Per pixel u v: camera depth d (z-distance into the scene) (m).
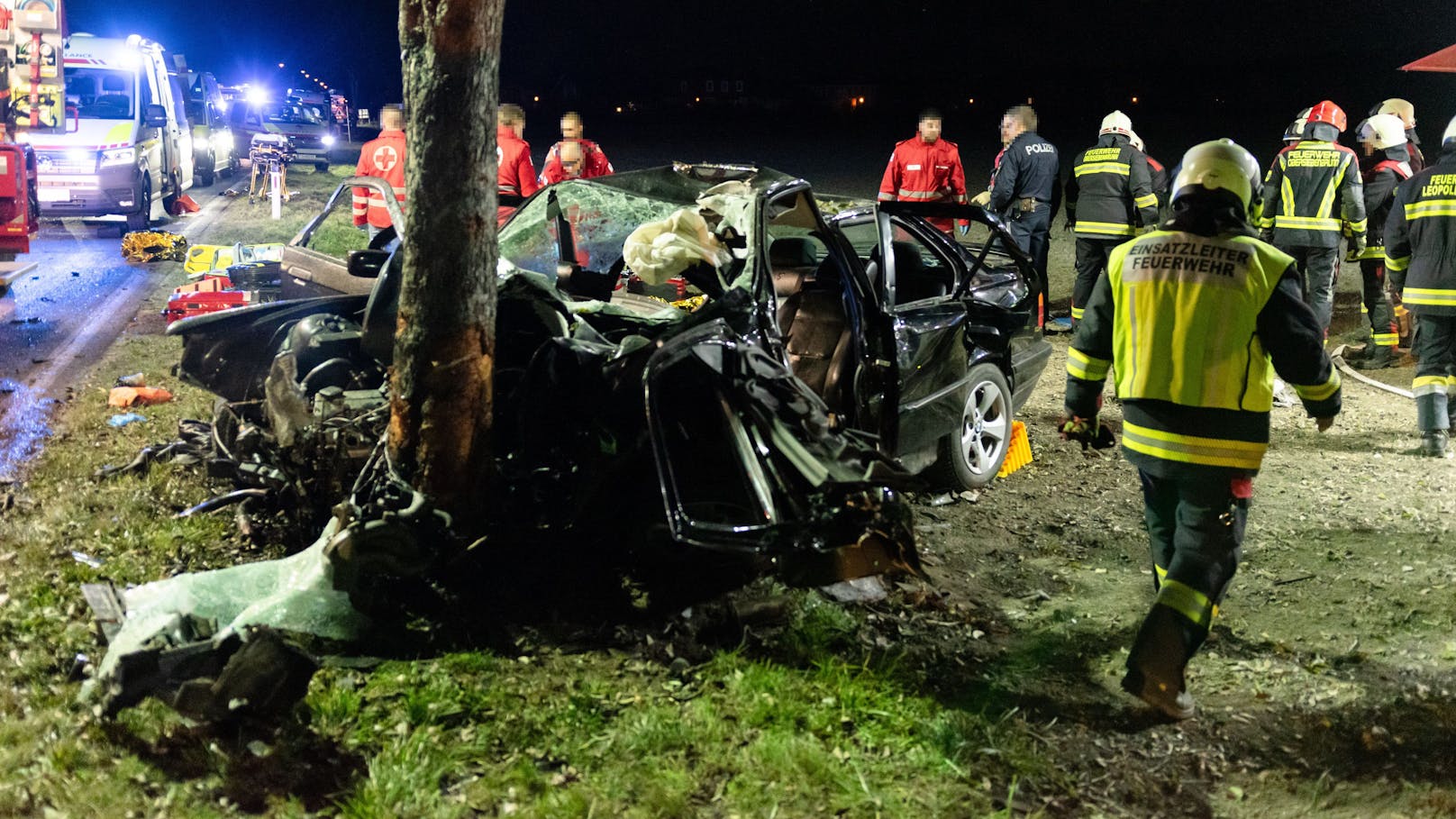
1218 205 3.52
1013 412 6.35
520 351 4.61
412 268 3.85
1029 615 4.50
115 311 9.34
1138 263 3.59
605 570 4.51
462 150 3.72
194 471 5.39
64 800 3.00
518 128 8.39
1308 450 6.70
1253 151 28.45
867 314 5.04
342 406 4.49
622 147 32.19
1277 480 6.17
